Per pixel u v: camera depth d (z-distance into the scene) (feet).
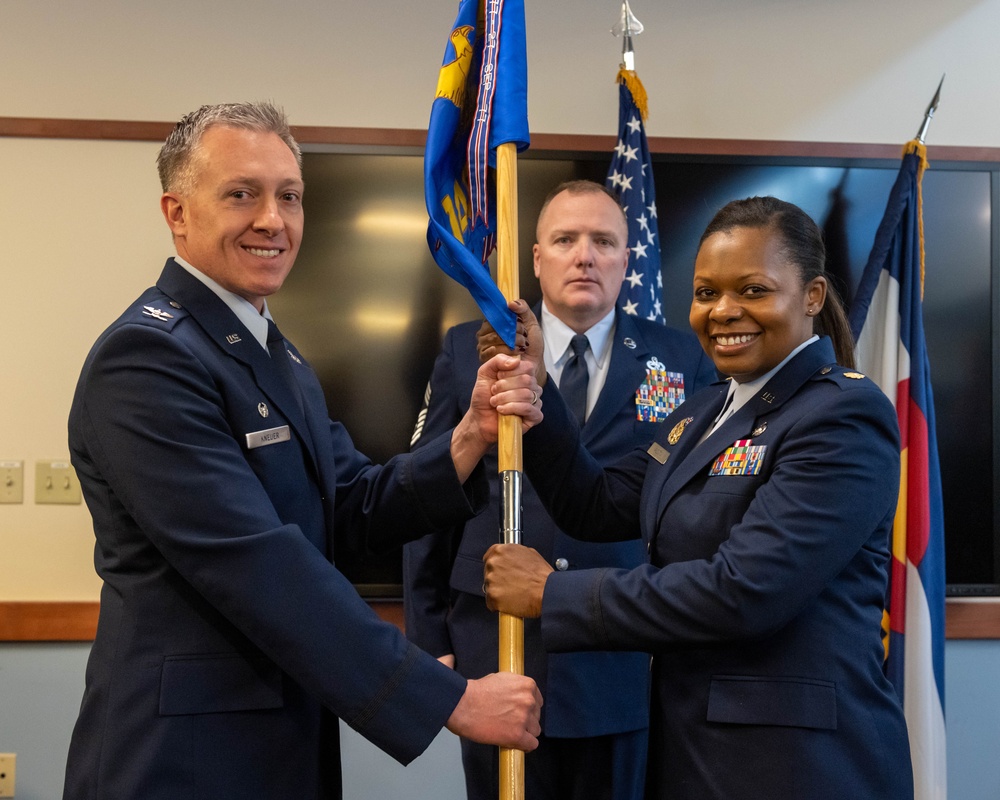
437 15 9.69
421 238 9.53
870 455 4.56
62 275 9.39
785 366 4.94
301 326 9.47
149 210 9.47
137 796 4.34
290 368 5.24
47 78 9.46
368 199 9.52
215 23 9.57
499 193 5.57
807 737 4.44
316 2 9.64
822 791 4.39
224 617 4.61
